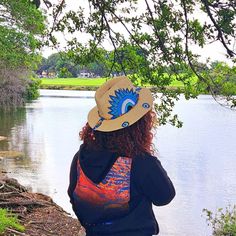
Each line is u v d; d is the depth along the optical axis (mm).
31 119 48312
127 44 7762
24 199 12047
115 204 2684
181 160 25734
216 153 28594
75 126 42750
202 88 6992
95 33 8117
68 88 136750
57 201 15180
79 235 10109
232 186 18656
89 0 7637
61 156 25328
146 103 2766
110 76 8125
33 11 36000
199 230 12336
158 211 14367
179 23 6926
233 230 11359
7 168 21156
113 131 2713
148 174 2676
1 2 35406
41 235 9680
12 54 37969
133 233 2684
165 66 7523
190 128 44375
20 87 56281
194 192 17375
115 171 2688
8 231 8977
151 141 2779
